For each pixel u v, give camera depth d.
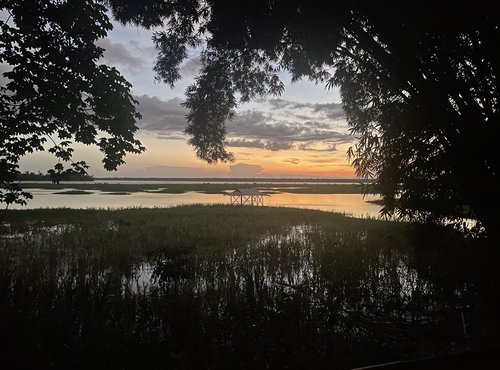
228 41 6.77
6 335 4.97
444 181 6.70
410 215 7.72
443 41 5.54
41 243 12.92
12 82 8.18
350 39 7.07
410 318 6.43
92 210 26.00
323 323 6.02
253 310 6.38
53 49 8.52
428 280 8.39
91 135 9.20
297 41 7.29
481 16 4.95
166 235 14.14
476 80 5.93
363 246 11.92
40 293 6.77
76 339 5.19
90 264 9.60
